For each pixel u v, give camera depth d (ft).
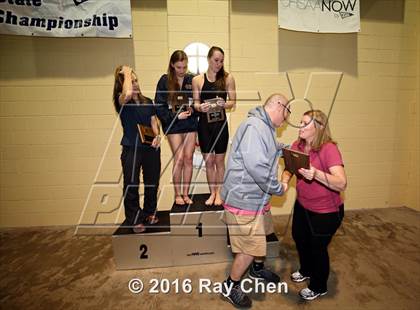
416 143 9.99
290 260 6.90
